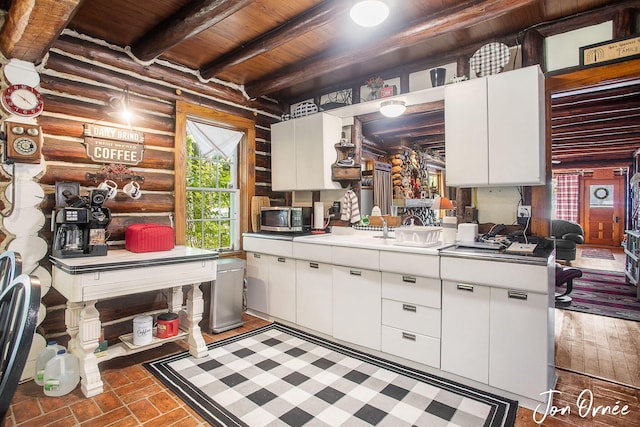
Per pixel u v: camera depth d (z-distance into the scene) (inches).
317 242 122.8
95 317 88.8
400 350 103.1
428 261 95.7
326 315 121.9
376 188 140.9
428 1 94.0
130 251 108.5
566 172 408.5
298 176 150.4
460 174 105.6
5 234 93.3
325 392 87.4
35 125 96.0
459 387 89.8
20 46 85.6
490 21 103.1
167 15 99.0
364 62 132.0
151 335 105.0
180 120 131.6
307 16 98.5
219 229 154.4
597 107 157.6
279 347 115.3
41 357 93.5
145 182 121.6
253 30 109.7
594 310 155.3
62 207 94.5
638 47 91.1
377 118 139.3
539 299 80.4
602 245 388.2
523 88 95.2
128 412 79.3
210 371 98.7
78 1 67.2
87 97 109.0
